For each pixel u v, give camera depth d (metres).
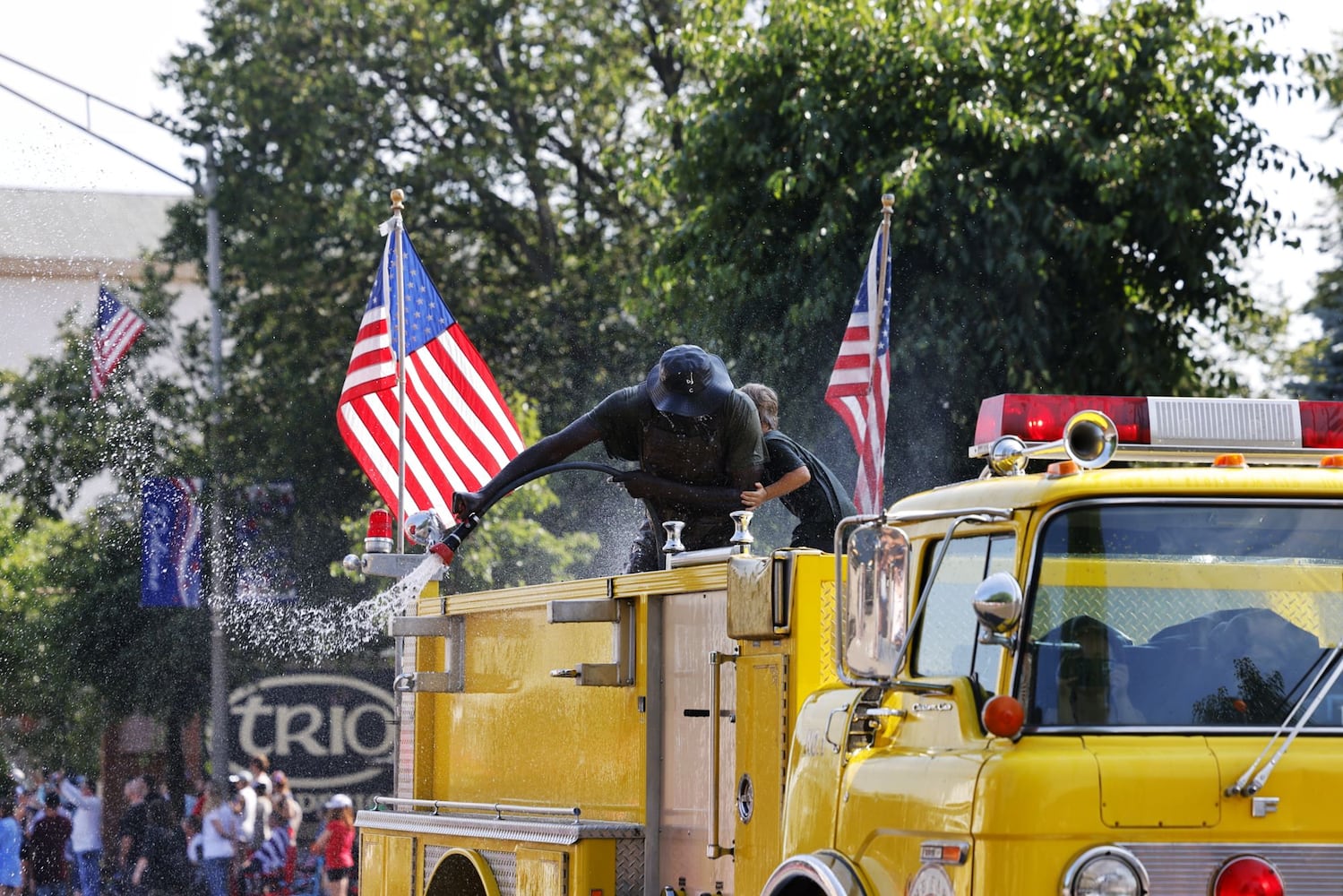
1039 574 16.27
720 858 22.34
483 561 86.38
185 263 104.06
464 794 30.75
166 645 91.88
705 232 68.19
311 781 81.38
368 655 89.19
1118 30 62.97
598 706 26.03
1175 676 16.05
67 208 101.88
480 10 109.94
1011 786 15.13
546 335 105.62
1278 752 15.18
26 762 87.88
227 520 97.50
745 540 22.41
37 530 94.94
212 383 101.44
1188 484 16.56
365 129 108.31
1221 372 66.81
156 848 82.25
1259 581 16.53
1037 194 61.31
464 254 110.25
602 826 24.42
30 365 98.62
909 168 60.44
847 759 18.39
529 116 111.88
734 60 66.38
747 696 21.67
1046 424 19.64
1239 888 14.82
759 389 30.80
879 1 66.19
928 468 62.78
